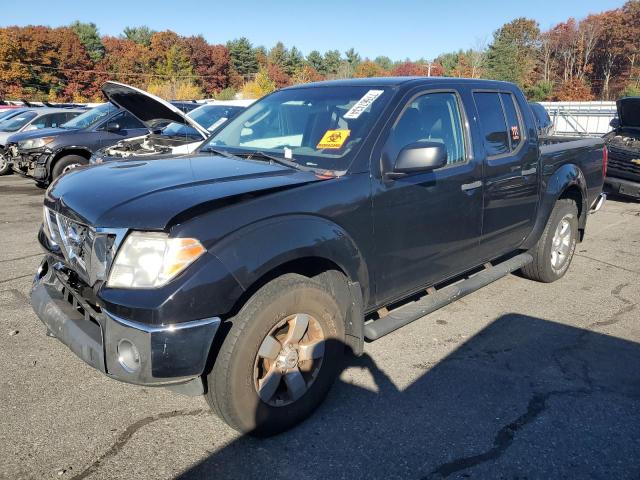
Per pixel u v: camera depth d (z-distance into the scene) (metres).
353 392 3.40
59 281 3.12
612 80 65.50
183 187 2.80
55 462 2.72
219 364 2.67
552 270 5.30
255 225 2.67
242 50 91.19
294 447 2.88
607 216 9.05
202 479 2.64
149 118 7.11
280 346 2.85
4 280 5.33
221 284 2.49
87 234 2.66
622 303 4.96
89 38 81.94
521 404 3.30
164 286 2.43
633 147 9.70
